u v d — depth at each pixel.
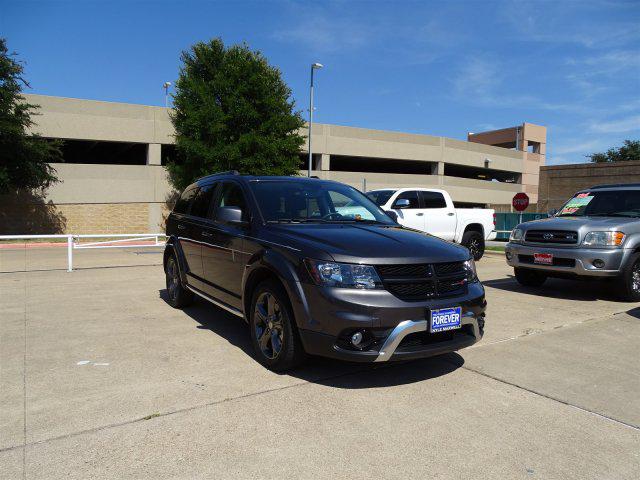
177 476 2.62
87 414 3.31
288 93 27.72
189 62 26.70
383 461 2.82
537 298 7.84
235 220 4.64
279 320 4.16
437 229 12.23
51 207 26.45
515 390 3.95
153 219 29.11
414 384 4.02
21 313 6.21
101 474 2.61
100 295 7.50
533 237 8.13
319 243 4.02
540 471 2.76
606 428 3.31
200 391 3.76
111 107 27.56
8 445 2.89
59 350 4.69
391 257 3.82
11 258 13.23
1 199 25.16
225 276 5.09
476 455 2.92
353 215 5.30
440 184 44.44
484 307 4.24
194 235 5.89
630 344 5.28
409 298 3.78
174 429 3.13
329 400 3.65
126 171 28.23
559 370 4.43
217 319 6.01
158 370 4.19
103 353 4.62
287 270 3.98
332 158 43.97
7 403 3.47
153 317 6.09
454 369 4.41
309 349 3.84
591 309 7.01
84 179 27.16
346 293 3.68
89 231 27.47
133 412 3.36
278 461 2.79
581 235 7.49
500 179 60.16
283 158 26.69
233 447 2.93
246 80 26.02
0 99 21.03
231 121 25.62
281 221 4.75
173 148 31.64
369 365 4.45
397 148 41.22
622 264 7.29
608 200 8.67
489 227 13.49
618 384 4.11
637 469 2.80
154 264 11.62
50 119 25.92
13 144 21.23
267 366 4.26
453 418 3.41
